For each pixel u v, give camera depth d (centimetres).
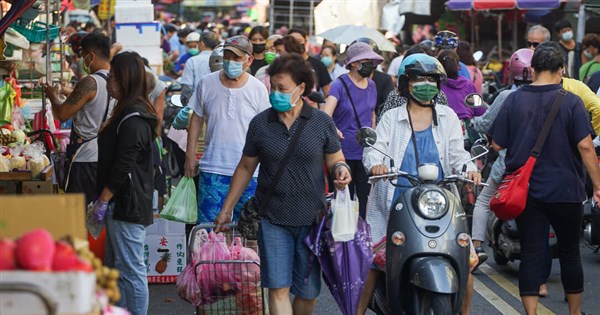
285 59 975
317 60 2086
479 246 1438
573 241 1182
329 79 2092
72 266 567
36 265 558
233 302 1065
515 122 1155
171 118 2623
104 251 1233
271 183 987
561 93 1148
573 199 1147
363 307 1114
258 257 1076
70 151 1305
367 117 1616
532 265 1165
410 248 985
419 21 3731
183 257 1481
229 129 1338
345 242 982
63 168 1389
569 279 1187
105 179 1078
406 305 1011
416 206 997
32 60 1817
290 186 984
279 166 983
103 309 603
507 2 3197
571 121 1141
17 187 1371
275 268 988
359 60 1605
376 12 3206
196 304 1062
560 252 1195
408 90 1110
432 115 1109
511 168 1159
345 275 981
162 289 1452
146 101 1088
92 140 1298
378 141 1105
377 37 2870
